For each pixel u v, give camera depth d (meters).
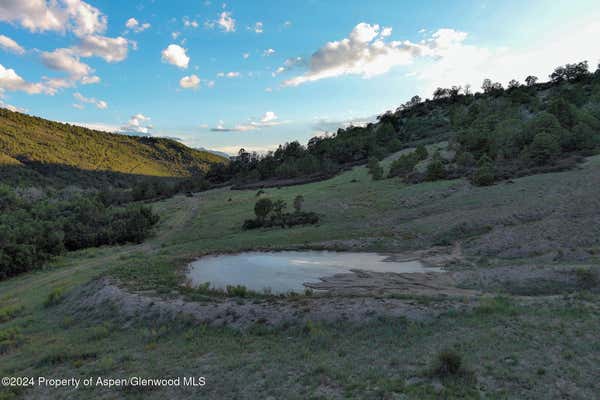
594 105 88.88
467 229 39.16
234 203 82.31
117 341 17.44
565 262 24.97
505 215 39.84
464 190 56.28
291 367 12.51
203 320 18.70
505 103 115.75
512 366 10.95
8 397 12.35
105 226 65.75
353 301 18.44
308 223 54.00
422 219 46.53
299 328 16.61
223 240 48.38
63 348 16.67
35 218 70.44
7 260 45.22
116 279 27.17
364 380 10.92
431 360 11.79
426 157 89.75
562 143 66.12
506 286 22.08
